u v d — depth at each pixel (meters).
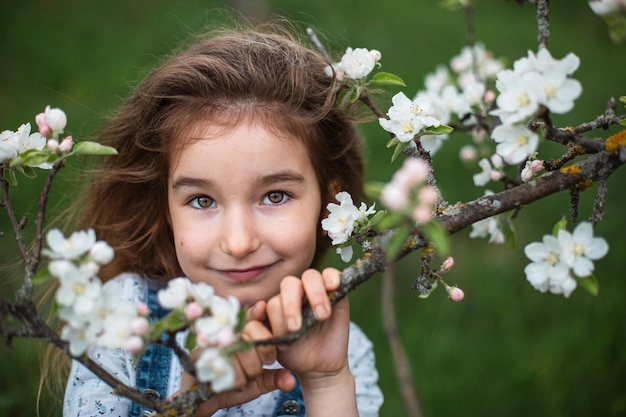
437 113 1.99
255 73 1.73
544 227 3.67
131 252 2.00
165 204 1.92
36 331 1.11
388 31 6.26
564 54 6.14
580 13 7.39
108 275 2.04
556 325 3.04
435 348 2.96
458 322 3.11
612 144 1.19
